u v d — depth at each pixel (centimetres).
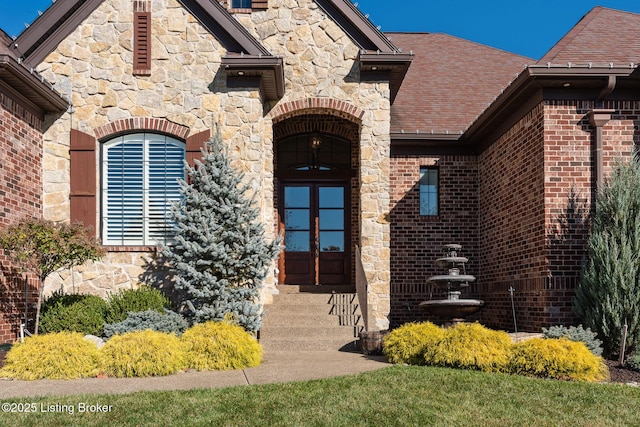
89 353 845
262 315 1099
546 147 1140
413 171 1558
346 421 617
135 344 845
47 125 1204
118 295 1111
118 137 1234
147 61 1212
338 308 1223
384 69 1301
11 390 738
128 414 629
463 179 1558
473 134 1459
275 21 1320
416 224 1545
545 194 1135
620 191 1020
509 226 1323
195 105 1208
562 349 837
